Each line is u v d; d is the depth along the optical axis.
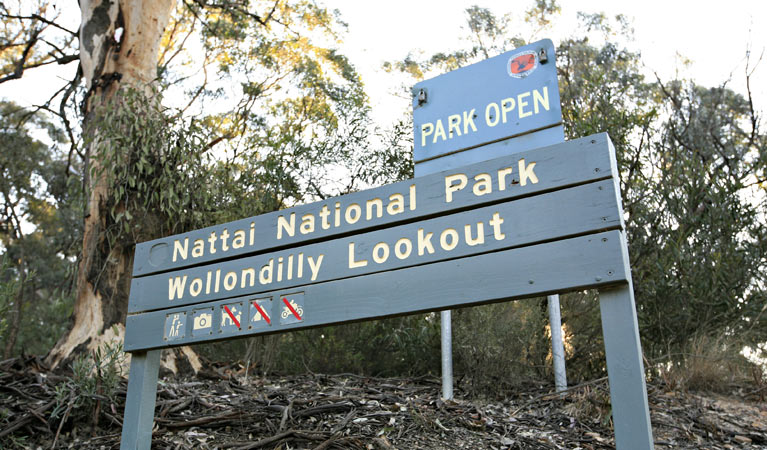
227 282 3.93
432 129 4.38
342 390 5.83
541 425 4.88
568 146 3.06
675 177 7.69
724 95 13.37
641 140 8.26
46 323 15.05
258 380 6.86
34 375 5.79
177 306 4.09
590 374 6.94
